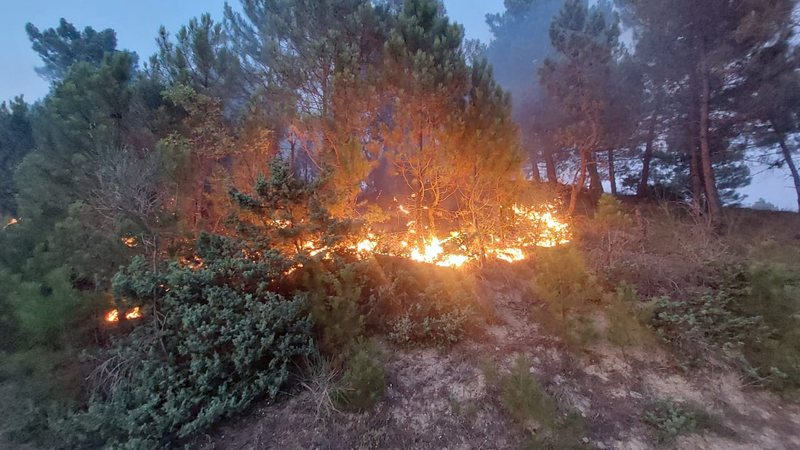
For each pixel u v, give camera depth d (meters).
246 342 3.75
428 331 4.52
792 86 9.53
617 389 4.06
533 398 3.47
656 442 3.56
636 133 12.30
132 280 4.01
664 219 8.51
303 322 4.09
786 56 9.56
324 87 6.43
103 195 5.23
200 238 4.50
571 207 11.00
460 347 4.51
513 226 6.30
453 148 5.70
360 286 4.55
